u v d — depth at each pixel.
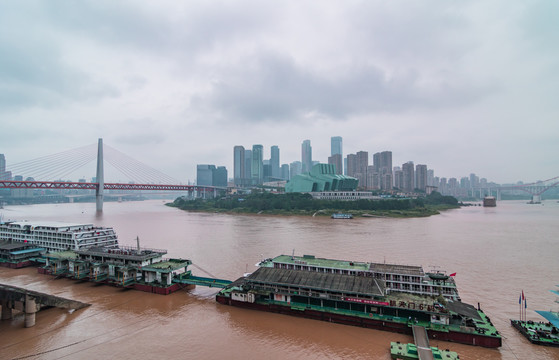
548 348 56.88
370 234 169.00
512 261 109.75
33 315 66.62
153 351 56.41
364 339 60.69
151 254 97.25
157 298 82.19
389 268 79.25
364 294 67.00
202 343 59.19
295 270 79.00
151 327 65.75
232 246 135.38
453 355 52.47
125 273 89.44
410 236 161.75
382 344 58.91
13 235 125.12
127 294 85.00
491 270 99.25
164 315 71.75
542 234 168.88
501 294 80.25
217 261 111.19
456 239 152.38
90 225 127.75
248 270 100.94
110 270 94.00
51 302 71.25
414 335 58.72
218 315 71.69
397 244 139.00
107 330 64.44
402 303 65.06
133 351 56.44
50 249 116.44
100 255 97.44
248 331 63.88
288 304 73.00
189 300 80.94
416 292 71.50
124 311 73.94
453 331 59.62
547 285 86.44
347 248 130.38
